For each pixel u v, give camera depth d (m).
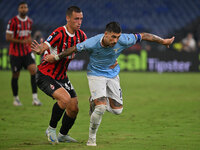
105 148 16.70
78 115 27.92
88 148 16.69
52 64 18.03
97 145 17.47
